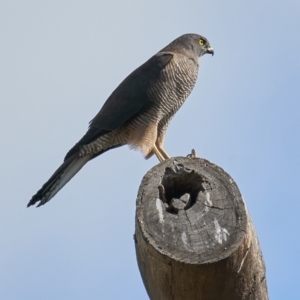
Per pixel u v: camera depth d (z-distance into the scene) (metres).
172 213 8.36
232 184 8.49
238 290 8.13
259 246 8.46
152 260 7.93
